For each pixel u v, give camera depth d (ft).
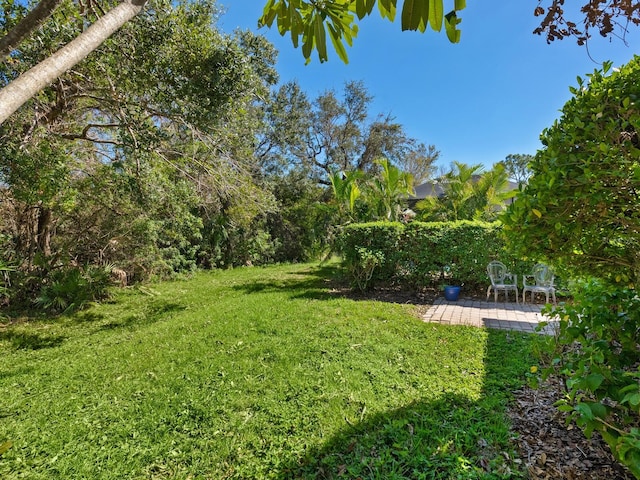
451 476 6.03
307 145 56.54
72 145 18.28
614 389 4.99
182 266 35.55
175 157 20.80
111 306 22.72
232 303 20.89
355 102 57.82
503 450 6.68
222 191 22.72
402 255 22.80
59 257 23.43
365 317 16.26
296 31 5.01
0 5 11.42
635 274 6.11
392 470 6.32
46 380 11.19
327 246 42.16
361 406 8.51
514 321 15.71
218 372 10.78
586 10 4.17
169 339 14.66
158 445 7.48
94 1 8.77
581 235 5.83
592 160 4.92
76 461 7.10
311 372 10.39
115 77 14.83
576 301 7.36
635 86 4.96
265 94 23.31
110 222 25.13
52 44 11.41
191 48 14.29
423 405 8.43
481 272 21.33
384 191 28.91
